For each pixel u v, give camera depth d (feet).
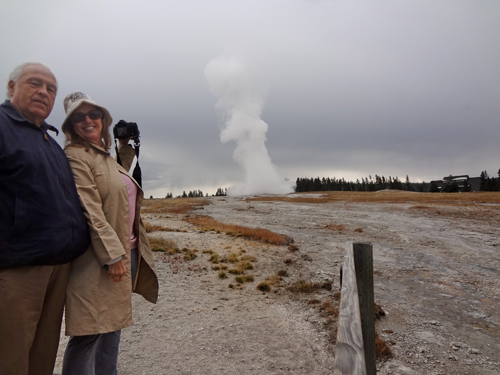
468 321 20.07
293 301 23.07
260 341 16.14
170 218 87.10
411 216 79.97
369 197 171.53
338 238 53.93
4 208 5.08
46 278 5.60
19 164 5.21
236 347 15.28
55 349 6.13
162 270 30.09
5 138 5.22
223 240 48.06
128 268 7.12
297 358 14.44
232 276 29.66
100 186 6.86
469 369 14.25
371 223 70.69
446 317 20.67
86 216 6.34
